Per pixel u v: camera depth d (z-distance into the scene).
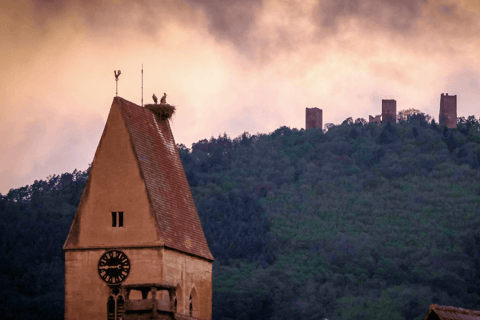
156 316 126.62
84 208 140.75
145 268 136.88
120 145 142.38
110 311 136.50
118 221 139.50
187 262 145.12
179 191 150.88
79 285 138.00
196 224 152.50
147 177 141.88
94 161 142.38
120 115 143.75
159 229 138.50
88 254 138.75
